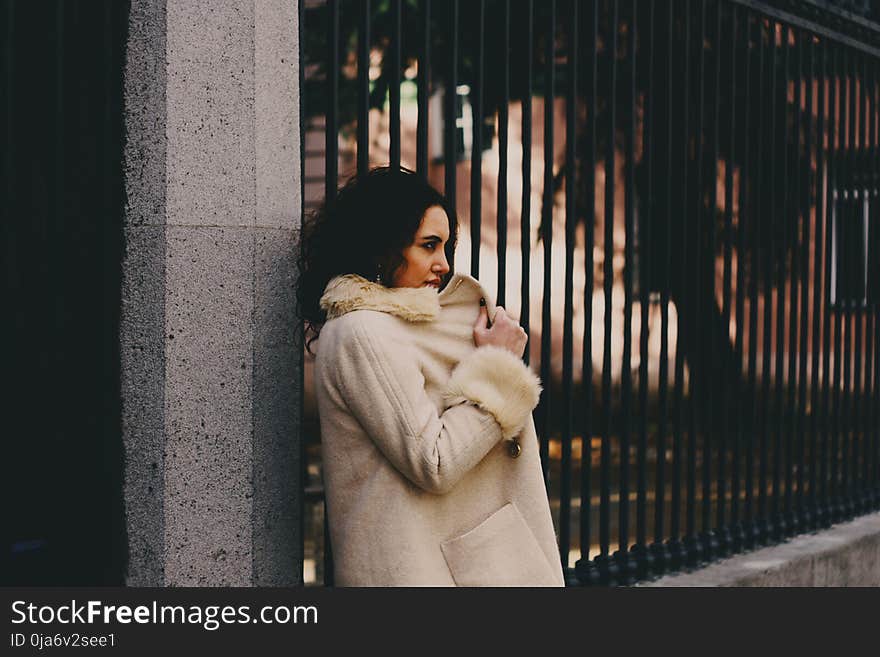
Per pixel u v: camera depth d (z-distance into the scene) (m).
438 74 10.03
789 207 5.21
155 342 2.51
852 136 5.42
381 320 2.34
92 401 2.56
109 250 2.54
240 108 2.61
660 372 4.15
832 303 5.82
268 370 2.68
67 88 2.56
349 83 9.45
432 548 2.38
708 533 4.39
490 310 2.48
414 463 2.26
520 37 3.54
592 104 3.80
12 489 2.49
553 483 9.05
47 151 2.50
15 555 2.48
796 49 4.90
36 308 2.51
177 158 2.51
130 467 2.54
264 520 2.67
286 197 2.72
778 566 4.34
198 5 2.54
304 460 2.79
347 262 2.46
